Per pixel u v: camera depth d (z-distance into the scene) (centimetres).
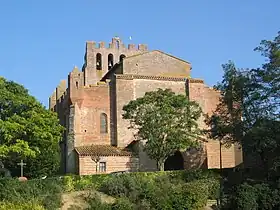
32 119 5241
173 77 7175
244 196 4859
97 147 6638
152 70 7288
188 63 7494
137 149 6550
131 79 7006
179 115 5931
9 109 5294
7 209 4388
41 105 5500
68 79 7100
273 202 4881
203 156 6800
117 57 9444
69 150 6669
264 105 5572
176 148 5878
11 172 6525
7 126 5009
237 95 5756
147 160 6525
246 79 5709
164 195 4900
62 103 7838
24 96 5422
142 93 7019
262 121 5312
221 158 6931
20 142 5075
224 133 5772
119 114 6875
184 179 5544
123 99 6925
